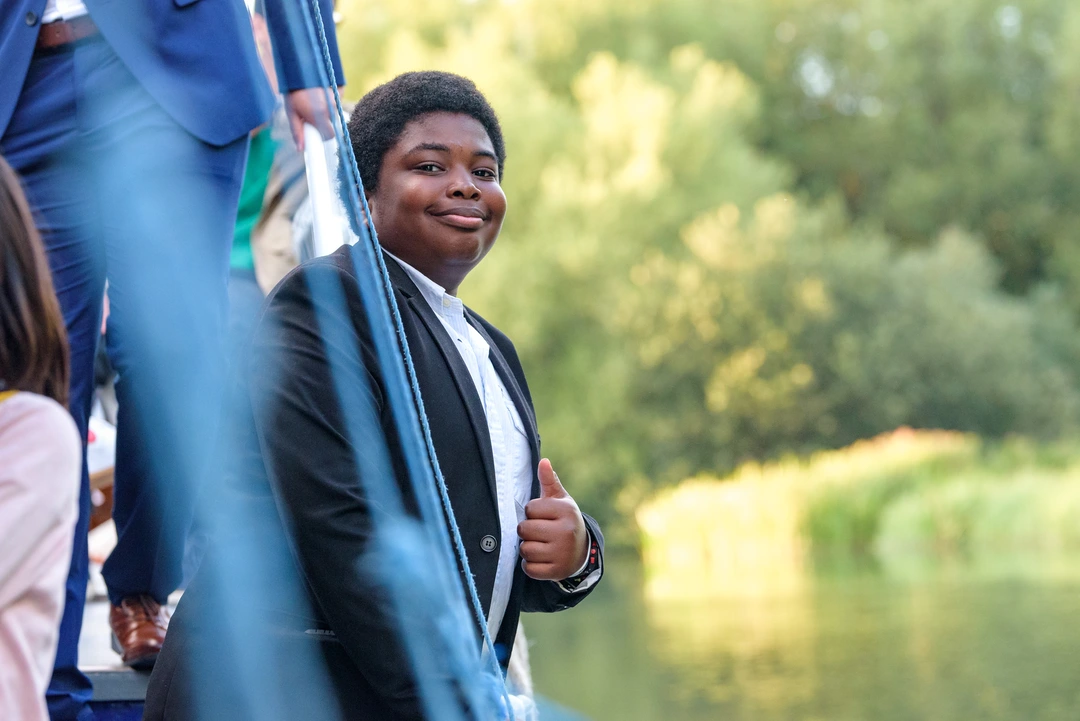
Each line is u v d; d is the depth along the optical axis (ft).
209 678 6.70
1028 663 41.73
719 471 113.91
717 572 83.76
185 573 10.23
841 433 114.83
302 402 6.81
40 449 5.31
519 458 7.91
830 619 54.39
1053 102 145.07
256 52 9.32
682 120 126.72
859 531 93.09
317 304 7.04
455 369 7.39
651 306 116.06
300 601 6.86
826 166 155.02
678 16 150.41
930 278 121.08
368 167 7.86
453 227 7.70
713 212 123.13
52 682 8.05
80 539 8.36
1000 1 150.71
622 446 115.96
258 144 12.38
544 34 141.69
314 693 6.74
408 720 6.52
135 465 9.00
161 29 8.86
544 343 119.24
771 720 36.45
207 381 8.86
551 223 121.39
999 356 118.73
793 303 116.37
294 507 6.66
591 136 125.18
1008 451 111.04
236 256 12.55
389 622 6.52
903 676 41.24
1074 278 138.62
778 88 156.15
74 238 8.63
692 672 44.70
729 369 114.01
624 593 72.90
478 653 6.68
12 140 8.59
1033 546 83.46
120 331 8.83
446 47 135.54
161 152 8.71
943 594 59.62
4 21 8.69
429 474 6.72
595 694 41.60
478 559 7.19
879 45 154.30
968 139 146.82
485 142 7.91
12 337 5.57
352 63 132.77
